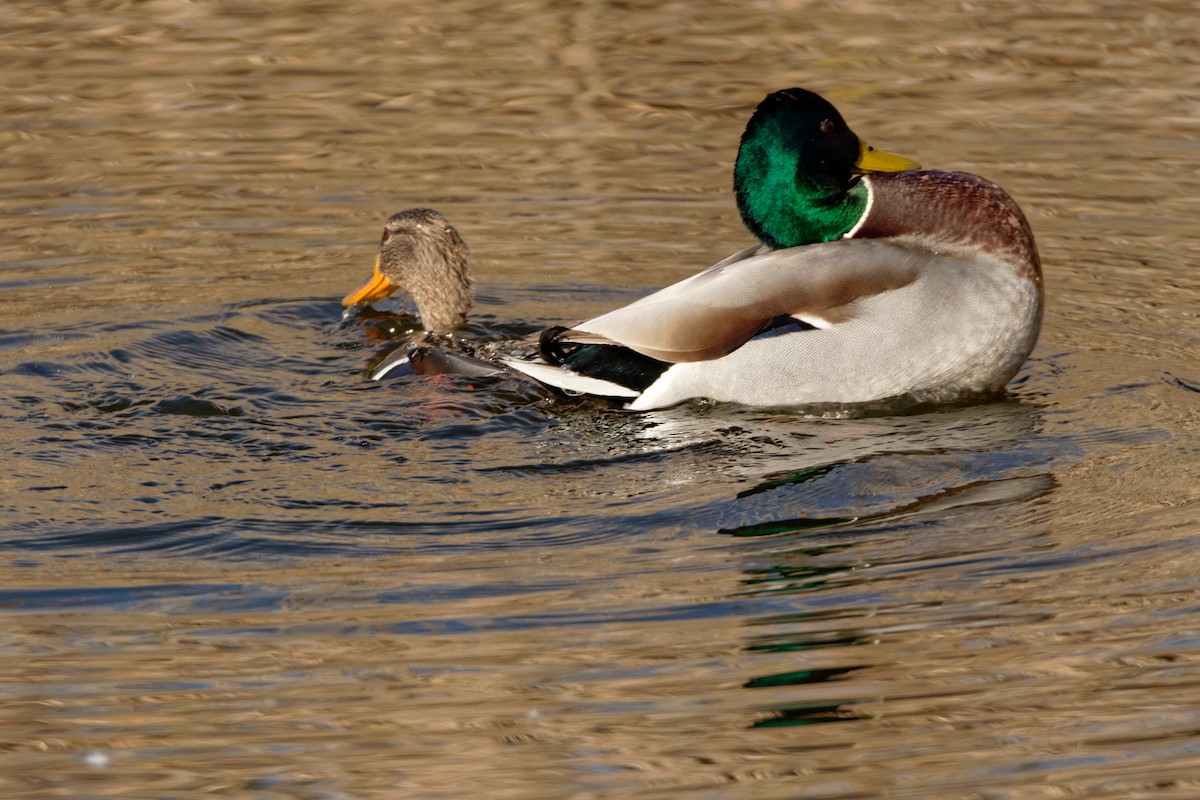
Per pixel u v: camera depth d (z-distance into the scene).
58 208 17.08
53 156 18.48
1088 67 20.89
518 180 17.88
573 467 10.95
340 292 15.23
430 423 11.77
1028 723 7.85
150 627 8.77
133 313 14.34
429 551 9.66
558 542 9.77
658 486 10.61
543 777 7.52
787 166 12.84
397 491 10.50
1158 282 14.84
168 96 20.41
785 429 11.69
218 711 8.02
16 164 18.19
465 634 8.70
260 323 14.41
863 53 21.66
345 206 17.27
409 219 14.73
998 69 20.89
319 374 13.02
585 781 7.50
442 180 17.88
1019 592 9.08
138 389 12.41
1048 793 7.32
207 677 8.30
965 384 12.10
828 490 10.50
